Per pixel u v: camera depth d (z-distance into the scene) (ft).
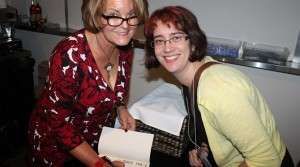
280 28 5.09
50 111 3.18
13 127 7.38
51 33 7.47
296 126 5.44
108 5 2.79
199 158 3.47
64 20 7.63
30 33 8.32
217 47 5.45
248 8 5.23
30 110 7.84
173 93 4.44
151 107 3.86
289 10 4.91
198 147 3.51
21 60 7.18
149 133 3.51
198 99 2.80
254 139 2.52
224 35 5.65
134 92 7.09
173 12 2.85
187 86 3.30
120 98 3.85
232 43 5.56
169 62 3.00
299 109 5.29
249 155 2.61
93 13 2.85
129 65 3.97
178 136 3.61
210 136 2.94
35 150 3.74
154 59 3.34
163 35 2.89
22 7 8.20
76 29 7.53
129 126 3.84
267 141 2.56
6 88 7.06
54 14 7.74
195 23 2.91
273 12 5.05
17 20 7.70
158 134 3.74
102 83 3.45
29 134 3.84
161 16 2.88
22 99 7.55
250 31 5.37
